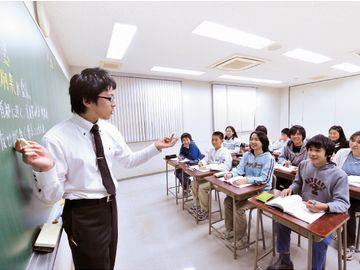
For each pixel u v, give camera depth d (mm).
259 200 1533
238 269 1778
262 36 2545
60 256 1346
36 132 1070
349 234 1951
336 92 5637
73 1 1683
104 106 849
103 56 3172
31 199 892
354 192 1807
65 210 858
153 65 3762
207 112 5605
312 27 2305
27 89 966
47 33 1604
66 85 2754
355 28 2344
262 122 6773
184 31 2330
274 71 4500
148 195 3564
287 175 2426
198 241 2201
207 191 2652
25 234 800
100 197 885
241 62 3654
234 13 1961
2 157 653
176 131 5051
